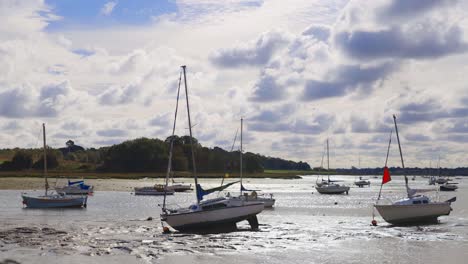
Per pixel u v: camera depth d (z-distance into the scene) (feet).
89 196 337.11
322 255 108.88
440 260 103.60
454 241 128.98
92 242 123.03
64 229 148.15
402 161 189.06
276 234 141.28
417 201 165.17
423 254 110.22
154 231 146.72
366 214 207.51
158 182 569.64
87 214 201.98
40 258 101.65
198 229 145.59
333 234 141.49
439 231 148.66
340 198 343.67
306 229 153.28
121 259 102.17
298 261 102.27
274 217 193.57
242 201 151.33
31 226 154.10
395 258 105.81
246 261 101.81
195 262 100.17
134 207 244.83
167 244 121.70
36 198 227.40
